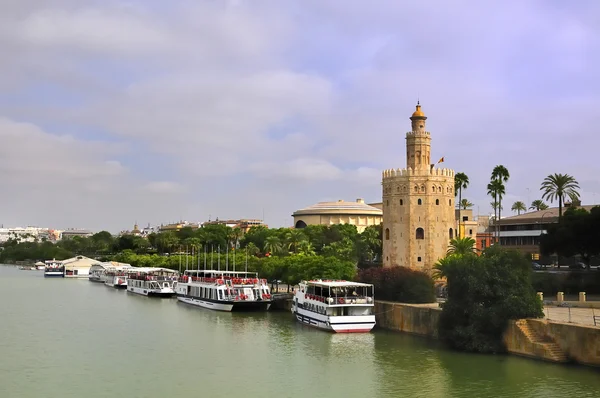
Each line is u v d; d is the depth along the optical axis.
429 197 139.38
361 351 89.69
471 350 86.25
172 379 76.00
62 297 176.88
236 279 139.88
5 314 135.00
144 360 86.12
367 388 71.38
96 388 72.31
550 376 72.50
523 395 66.69
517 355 82.50
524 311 83.56
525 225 195.00
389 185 143.75
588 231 127.62
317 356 87.25
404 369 78.94
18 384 73.94
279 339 100.12
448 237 141.25
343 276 128.75
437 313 96.38
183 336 104.06
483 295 85.81
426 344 93.62
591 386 68.50
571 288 118.31
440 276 118.00
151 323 119.31
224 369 80.75
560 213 152.12
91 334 107.00
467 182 182.25
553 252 138.12
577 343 76.06
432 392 69.25
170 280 183.25
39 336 105.19
